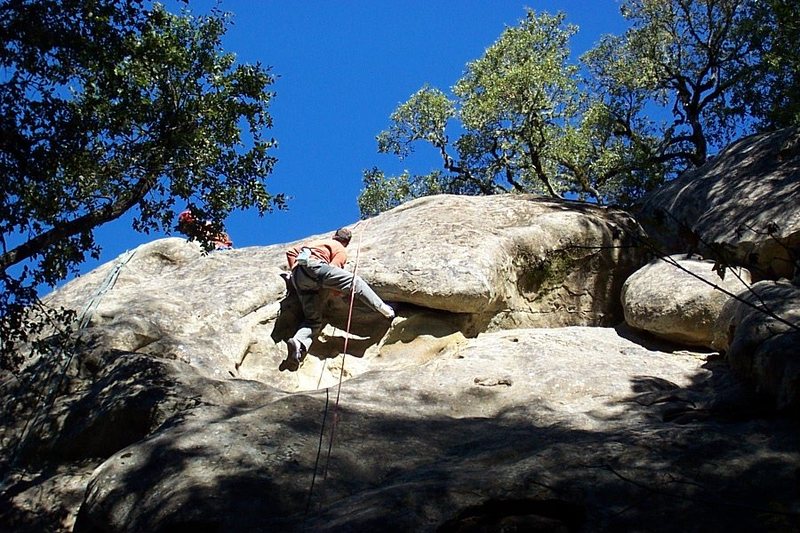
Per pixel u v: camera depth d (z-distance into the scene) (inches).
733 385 315.6
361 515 233.8
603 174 746.8
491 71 760.3
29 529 294.4
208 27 379.6
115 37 348.5
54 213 356.2
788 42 599.8
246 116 378.9
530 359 356.2
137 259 458.3
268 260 440.8
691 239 204.7
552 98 751.7
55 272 345.4
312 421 295.4
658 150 775.1
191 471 266.2
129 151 364.8
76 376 362.6
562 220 441.7
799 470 232.8
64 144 339.9
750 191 424.8
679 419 291.0
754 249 388.2
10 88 326.3
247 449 275.3
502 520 233.5
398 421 301.6
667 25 796.6
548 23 766.5
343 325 396.5
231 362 374.3
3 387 364.2
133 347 372.2
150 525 248.7
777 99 655.8
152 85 369.1
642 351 374.6
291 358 376.5
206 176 373.1
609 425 295.6
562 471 252.7
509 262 417.7
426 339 388.2
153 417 317.1
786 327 303.9
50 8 333.4
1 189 330.0
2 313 328.8
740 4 761.0
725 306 357.7
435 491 242.2
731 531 220.2
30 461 332.8
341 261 387.9
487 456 270.8
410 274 390.3
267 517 245.6
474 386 334.6
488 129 756.6
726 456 255.1
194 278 436.5
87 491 277.7
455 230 426.6
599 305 436.8
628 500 238.8
